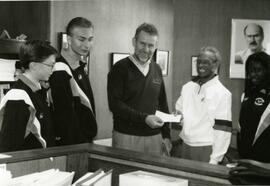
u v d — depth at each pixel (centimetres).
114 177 177
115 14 421
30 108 198
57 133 239
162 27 504
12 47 316
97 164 183
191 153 281
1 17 390
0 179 136
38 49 206
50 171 160
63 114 239
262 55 261
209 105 274
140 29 266
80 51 253
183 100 291
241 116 273
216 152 270
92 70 395
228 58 553
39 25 361
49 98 242
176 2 548
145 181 151
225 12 553
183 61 549
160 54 502
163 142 290
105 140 411
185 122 283
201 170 150
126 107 265
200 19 552
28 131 200
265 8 555
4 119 191
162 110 299
